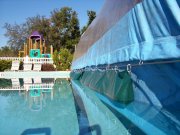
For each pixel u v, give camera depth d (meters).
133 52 4.78
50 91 10.20
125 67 5.75
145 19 4.32
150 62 4.16
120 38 5.89
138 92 5.32
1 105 7.10
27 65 23.08
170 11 3.43
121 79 5.59
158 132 3.43
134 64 4.95
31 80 15.77
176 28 3.26
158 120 4.03
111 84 6.12
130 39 5.07
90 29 11.80
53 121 5.01
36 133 4.15
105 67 7.61
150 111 4.67
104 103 6.72
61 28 43.41
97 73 8.47
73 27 43.81
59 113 5.81
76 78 13.84
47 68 22.83
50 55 25.77
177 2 3.27
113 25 6.73
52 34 43.22
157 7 3.83
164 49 3.53
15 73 19.91
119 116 4.88
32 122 4.96
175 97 3.89
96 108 6.05
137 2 4.77
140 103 5.25
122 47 5.64
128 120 4.43
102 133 3.79
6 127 4.60
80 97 8.32
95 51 9.46
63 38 43.25
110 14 7.24
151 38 4.02
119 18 6.10
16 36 46.44
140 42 4.50
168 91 4.09
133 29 4.93
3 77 18.03
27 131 4.29
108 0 7.67
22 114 5.82
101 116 5.07
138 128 3.80
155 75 4.45
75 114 5.62
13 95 9.12
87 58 11.59
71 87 11.48
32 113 5.92
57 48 43.25
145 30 4.29
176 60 3.38
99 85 7.51
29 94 9.37
